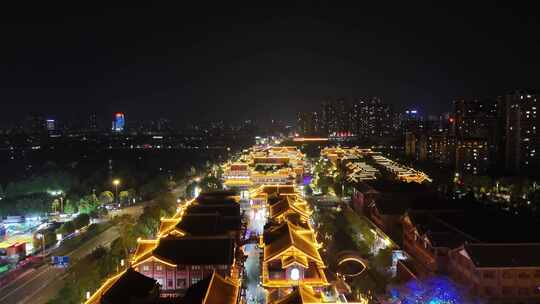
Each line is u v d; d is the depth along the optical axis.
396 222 188.50
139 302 107.88
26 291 140.62
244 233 194.38
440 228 149.12
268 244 145.75
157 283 125.12
